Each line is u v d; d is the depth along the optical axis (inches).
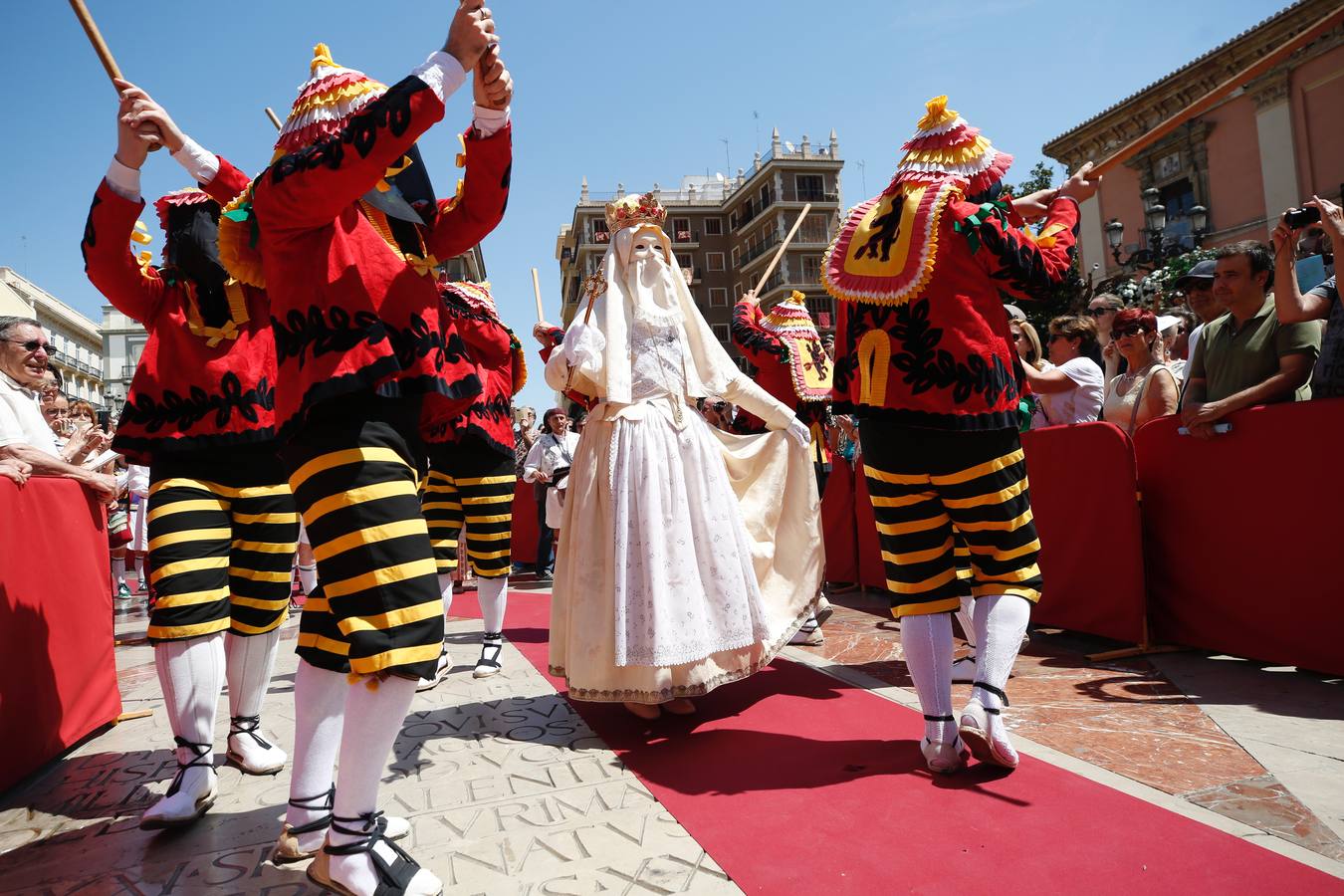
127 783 113.0
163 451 103.7
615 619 118.6
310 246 75.4
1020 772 97.4
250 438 106.7
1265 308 145.7
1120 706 122.6
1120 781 94.0
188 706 97.5
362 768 72.0
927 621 102.7
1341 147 869.2
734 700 136.6
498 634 169.8
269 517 110.7
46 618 120.8
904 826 84.7
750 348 195.0
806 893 72.2
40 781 114.9
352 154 67.9
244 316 106.9
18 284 2384.4
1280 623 134.3
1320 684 128.3
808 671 153.7
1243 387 145.5
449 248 88.7
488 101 81.4
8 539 111.7
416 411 79.3
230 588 110.3
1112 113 1057.5
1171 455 152.4
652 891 74.1
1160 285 562.9
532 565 398.3
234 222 80.5
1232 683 131.1
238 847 89.2
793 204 2123.5
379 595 70.9
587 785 101.1
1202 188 982.4
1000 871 74.5
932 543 103.7
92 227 97.8
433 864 81.2
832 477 255.9
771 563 143.1
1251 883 70.3
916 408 100.7
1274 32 896.9
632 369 129.0
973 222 98.5
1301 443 131.3
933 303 101.1
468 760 112.4
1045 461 174.7
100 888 80.5
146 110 89.2
